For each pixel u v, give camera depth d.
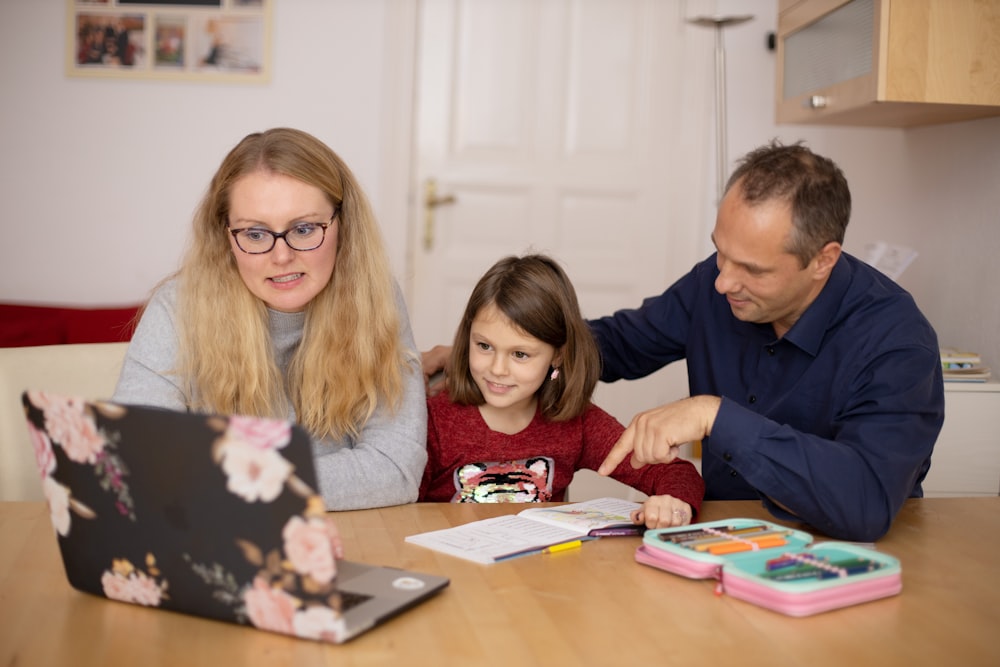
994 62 2.21
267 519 0.96
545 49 3.95
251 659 0.95
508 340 1.72
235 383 1.55
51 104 3.79
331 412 1.58
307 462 0.93
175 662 0.94
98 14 3.77
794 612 1.08
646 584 1.17
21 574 1.17
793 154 1.47
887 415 1.45
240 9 3.79
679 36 3.93
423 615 1.06
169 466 0.99
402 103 3.88
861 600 1.13
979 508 1.56
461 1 3.91
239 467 0.96
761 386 1.75
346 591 1.09
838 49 2.45
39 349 1.77
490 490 1.85
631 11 3.94
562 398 1.83
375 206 3.91
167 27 3.78
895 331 1.55
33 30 3.77
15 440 1.69
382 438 1.56
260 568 0.98
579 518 1.42
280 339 1.61
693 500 1.53
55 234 3.85
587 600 1.12
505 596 1.12
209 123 3.82
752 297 1.52
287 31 3.81
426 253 3.99
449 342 4.02
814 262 1.49
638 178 4.00
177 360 1.54
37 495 1.71
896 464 1.39
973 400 2.29
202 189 3.84
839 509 1.35
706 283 1.90
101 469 1.03
